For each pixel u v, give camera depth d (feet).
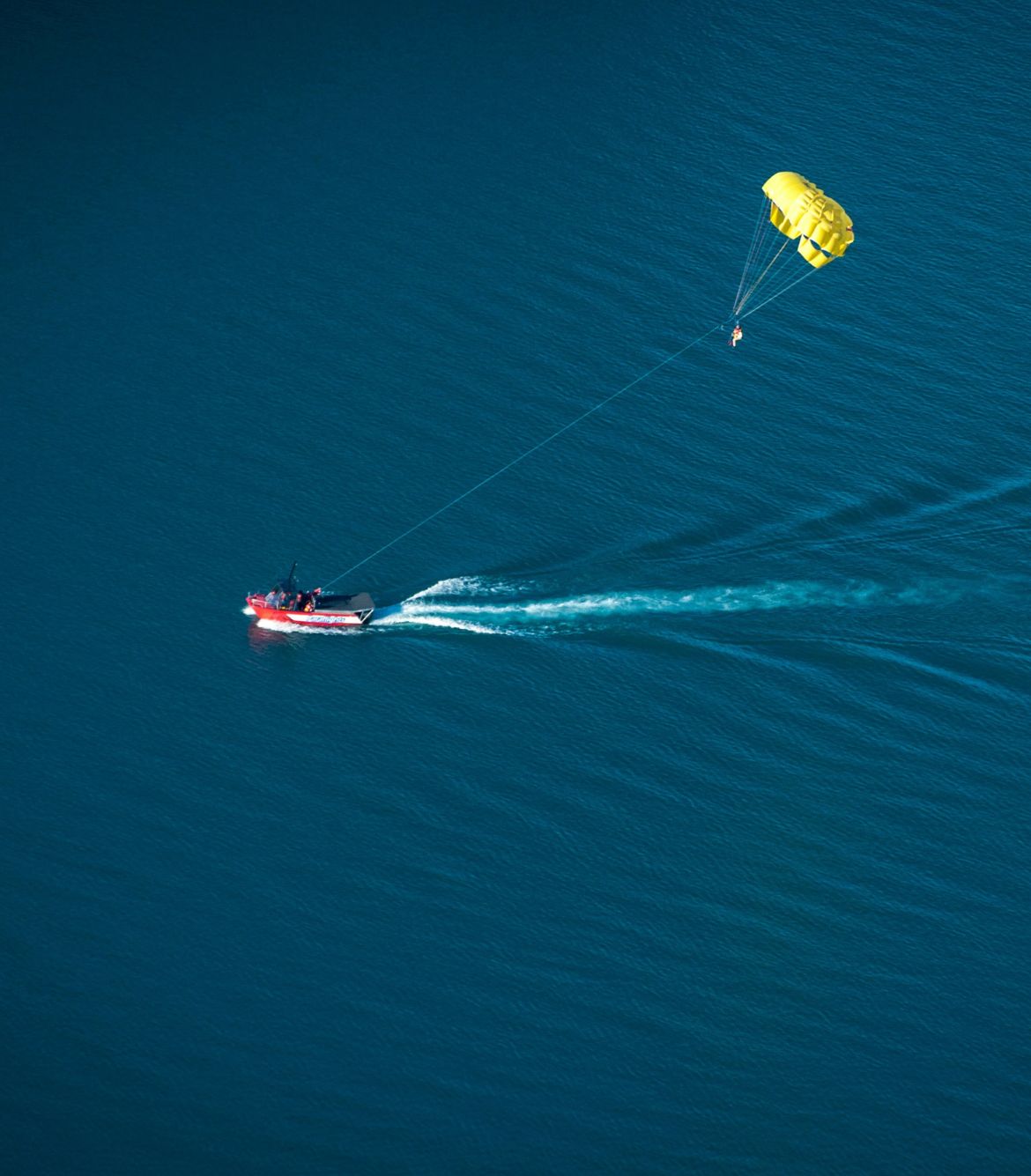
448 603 293.02
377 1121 227.81
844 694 279.28
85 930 247.50
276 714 277.23
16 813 261.65
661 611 291.58
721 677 281.95
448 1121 228.02
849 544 300.81
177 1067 232.94
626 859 257.75
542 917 250.57
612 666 284.20
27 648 284.41
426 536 303.07
